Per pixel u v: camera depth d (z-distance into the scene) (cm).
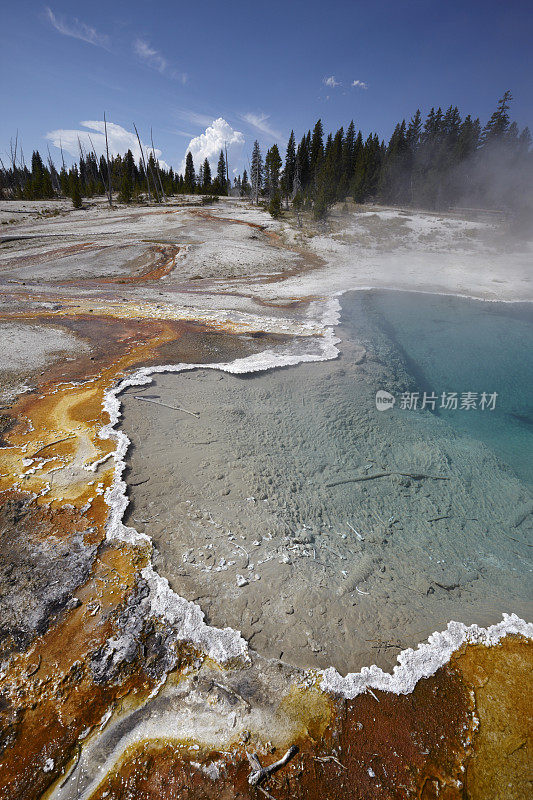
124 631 500
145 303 1875
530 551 755
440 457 1002
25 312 1662
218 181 7488
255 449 892
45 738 405
